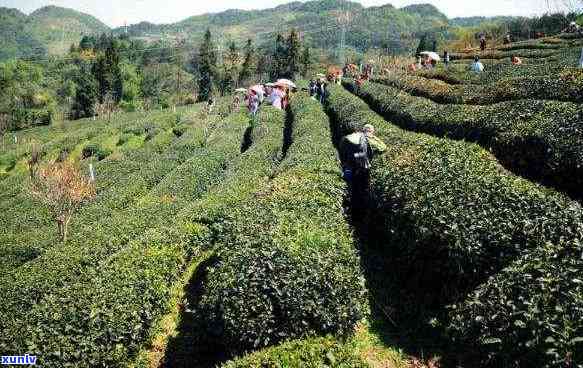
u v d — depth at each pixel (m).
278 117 39.38
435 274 10.25
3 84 114.56
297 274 9.37
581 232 8.58
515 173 14.70
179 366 10.08
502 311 7.73
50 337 9.44
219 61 126.38
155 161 35.53
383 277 11.97
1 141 80.69
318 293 9.17
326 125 29.81
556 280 7.58
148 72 137.12
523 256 8.55
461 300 9.27
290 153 21.88
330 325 9.08
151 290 11.26
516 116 16.53
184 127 56.16
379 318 10.35
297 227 11.17
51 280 14.00
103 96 105.94
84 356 9.31
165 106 109.62
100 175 37.50
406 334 9.74
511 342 7.21
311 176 15.37
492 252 9.23
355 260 10.39
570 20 54.44
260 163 25.14
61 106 114.94
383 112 28.02
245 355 8.55
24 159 59.59
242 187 18.33
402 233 11.52
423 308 10.20
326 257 9.95
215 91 112.31
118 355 9.78
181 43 184.12
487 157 14.16
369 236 14.26
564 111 15.44
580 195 12.59
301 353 7.98
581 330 6.60
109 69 108.38
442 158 14.09
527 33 71.69
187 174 27.14
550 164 13.49
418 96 29.58
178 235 14.05
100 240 17.22
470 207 10.42
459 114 19.47
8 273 15.53
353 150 15.70
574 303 7.01
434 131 20.17
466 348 8.16
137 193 28.80
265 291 9.23
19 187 40.56
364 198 15.29
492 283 8.39
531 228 9.18
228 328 9.00
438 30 197.38
